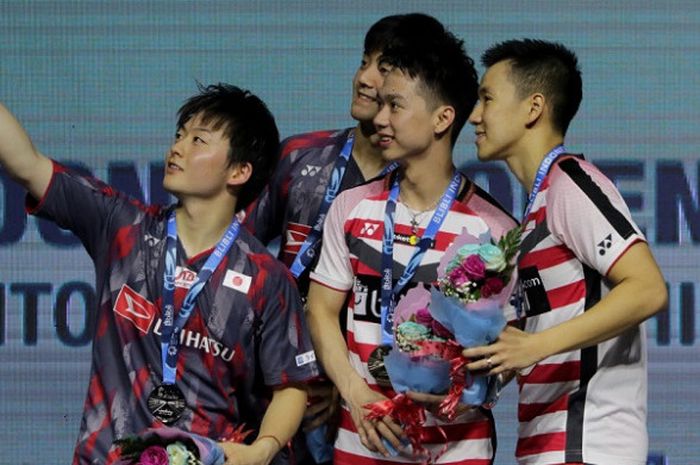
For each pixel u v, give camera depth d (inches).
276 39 616.1
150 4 617.0
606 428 420.5
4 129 422.3
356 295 455.2
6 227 613.3
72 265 615.5
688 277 607.8
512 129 439.5
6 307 613.6
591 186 418.0
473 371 411.5
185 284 439.5
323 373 457.1
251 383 447.5
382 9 615.5
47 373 614.5
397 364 424.8
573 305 422.3
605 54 612.7
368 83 490.3
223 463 411.5
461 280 403.5
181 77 617.3
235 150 445.7
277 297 443.2
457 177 457.4
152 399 433.1
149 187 616.4
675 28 612.4
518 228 407.2
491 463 451.2
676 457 605.9
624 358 423.5
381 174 488.1
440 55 451.5
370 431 437.7
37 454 614.2
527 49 443.8
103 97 617.3
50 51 617.3
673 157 611.8
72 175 438.6
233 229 448.8
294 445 492.7
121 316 437.1
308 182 505.4
